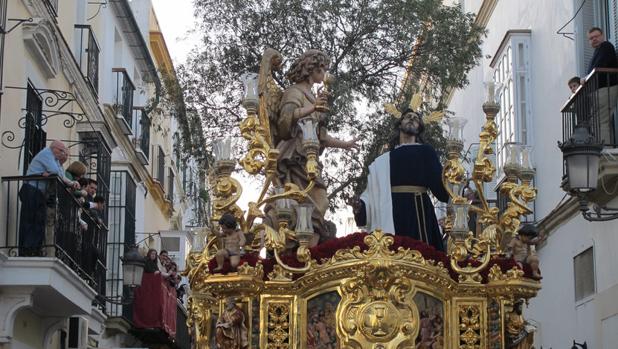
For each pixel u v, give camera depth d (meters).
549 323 16.44
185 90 17.19
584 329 14.59
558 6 15.75
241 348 7.54
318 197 8.55
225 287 7.57
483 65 20.64
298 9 16.73
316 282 7.59
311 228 7.69
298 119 8.53
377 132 15.93
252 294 7.61
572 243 15.14
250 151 8.13
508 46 17.75
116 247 19.86
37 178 12.33
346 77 16.28
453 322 7.63
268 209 8.42
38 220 12.39
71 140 16.22
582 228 14.66
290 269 7.55
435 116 8.72
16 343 12.86
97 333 17.17
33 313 13.70
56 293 12.51
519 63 17.42
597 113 13.01
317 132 8.66
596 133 12.95
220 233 7.97
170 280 20.28
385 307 7.50
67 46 15.30
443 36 17.09
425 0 16.84
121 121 20.45
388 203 8.30
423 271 7.56
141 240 22.56
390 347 7.47
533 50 17.28
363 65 16.64
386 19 16.58
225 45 17.19
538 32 16.97
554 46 16.00
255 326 7.59
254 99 8.19
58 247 12.44
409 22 16.58
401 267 7.53
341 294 7.59
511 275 7.61
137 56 23.41
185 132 17.31
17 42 13.09
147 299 19.19
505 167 8.20
